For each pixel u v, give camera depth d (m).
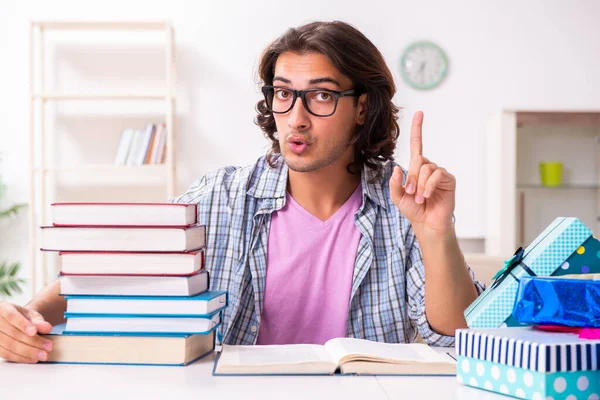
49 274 4.07
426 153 4.14
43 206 3.89
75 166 3.85
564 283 0.86
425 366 0.94
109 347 0.99
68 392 0.83
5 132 4.10
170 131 3.85
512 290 1.00
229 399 0.80
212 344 1.08
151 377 0.91
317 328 1.44
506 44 4.15
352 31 1.38
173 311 0.98
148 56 4.12
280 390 0.84
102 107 4.10
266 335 1.44
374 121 1.44
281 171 1.49
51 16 4.08
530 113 3.80
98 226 0.98
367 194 1.46
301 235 1.45
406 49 4.11
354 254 1.45
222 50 4.12
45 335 1.00
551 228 1.05
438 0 4.13
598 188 3.79
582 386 0.76
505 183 3.82
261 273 1.43
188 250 0.99
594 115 3.79
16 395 0.81
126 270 0.99
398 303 1.44
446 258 1.21
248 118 4.12
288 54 1.34
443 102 4.14
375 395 0.82
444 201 1.18
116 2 4.09
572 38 4.16
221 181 1.53
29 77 3.83
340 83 1.35
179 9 4.11
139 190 4.12
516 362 0.78
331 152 1.34
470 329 0.89
